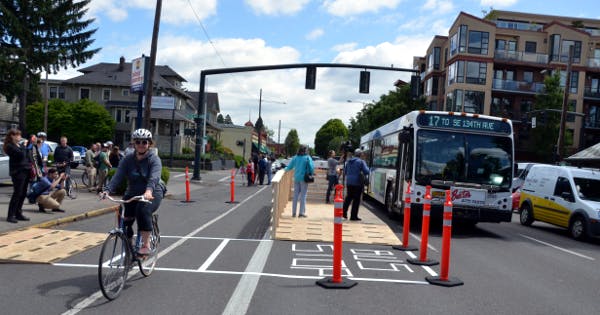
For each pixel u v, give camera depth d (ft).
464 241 36.88
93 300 17.71
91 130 157.69
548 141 142.82
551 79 143.95
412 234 39.04
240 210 50.60
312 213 44.65
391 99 162.71
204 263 24.68
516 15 208.95
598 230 41.37
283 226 36.58
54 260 23.49
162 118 167.73
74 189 58.90
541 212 49.85
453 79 156.46
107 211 42.70
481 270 26.04
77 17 108.27
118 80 187.21
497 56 163.02
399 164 44.52
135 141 19.16
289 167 42.09
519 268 27.35
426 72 187.52
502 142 40.63
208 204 55.93
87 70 201.98
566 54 164.45
